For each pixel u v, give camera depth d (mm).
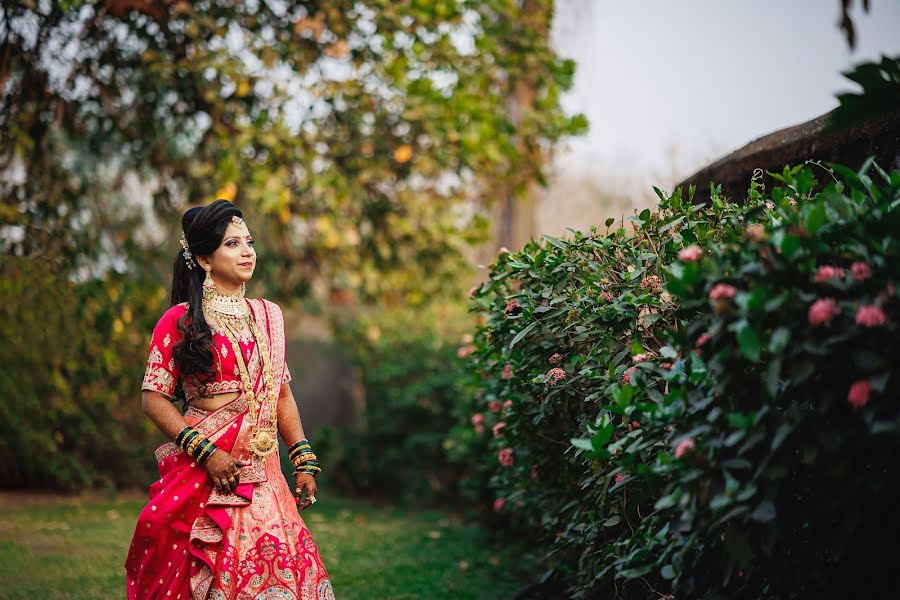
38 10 6414
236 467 2795
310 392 11211
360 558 5098
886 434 1883
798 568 2133
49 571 4383
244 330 2982
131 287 7449
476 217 7730
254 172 6574
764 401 1970
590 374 2883
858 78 2119
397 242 7848
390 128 7121
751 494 1913
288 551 2795
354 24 6648
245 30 6746
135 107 7270
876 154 2906
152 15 6438
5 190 7070
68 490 7227
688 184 4113
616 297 3027
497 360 3660
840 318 1918
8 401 6789
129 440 7695
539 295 3203
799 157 3254
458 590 4305
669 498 2064
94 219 8133
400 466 8094
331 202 7312
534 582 4062
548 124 7434
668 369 2408
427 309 8859
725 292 1957
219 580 2680
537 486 3824
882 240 1998
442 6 6684
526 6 8031
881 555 2027
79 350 7184
